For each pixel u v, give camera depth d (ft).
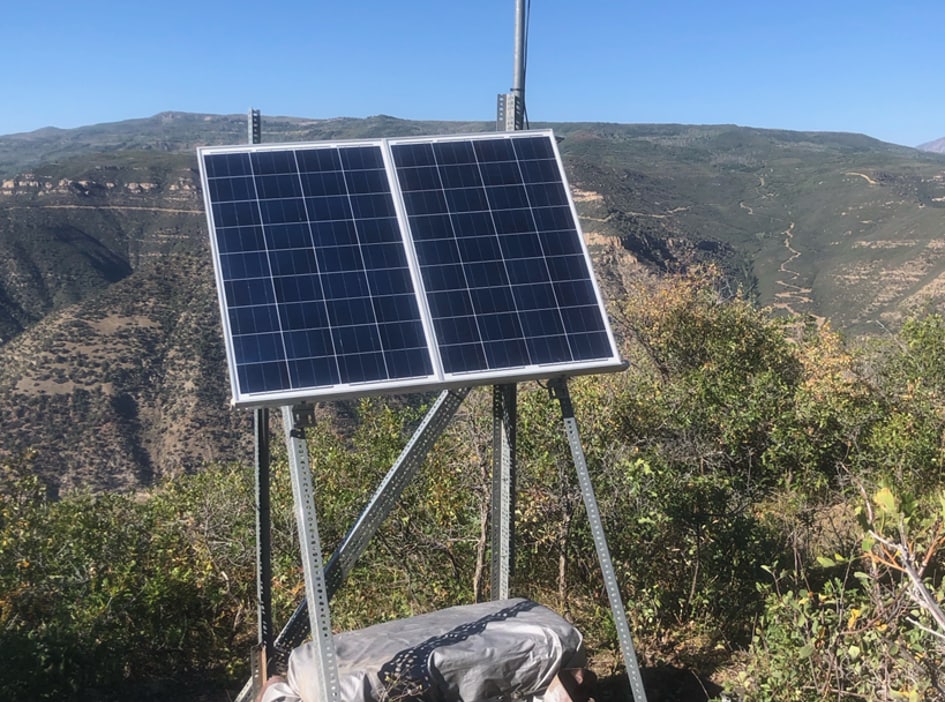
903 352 45.01
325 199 16.30
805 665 14.79
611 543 22.93
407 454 16.63
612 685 19.06
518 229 16.80
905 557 9.12
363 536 16.61
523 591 23.47
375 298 15.49
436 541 23.61
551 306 16.19
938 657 12.48
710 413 28.76
